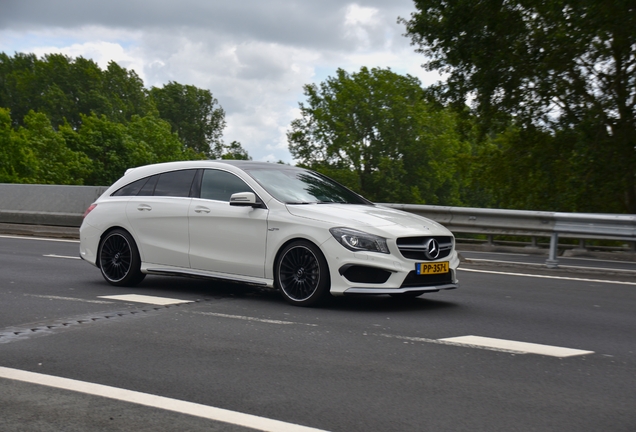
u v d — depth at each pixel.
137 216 8.45
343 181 54.94
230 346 5.34
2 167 62.94
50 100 99.00
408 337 5.71
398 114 56.06
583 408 3.84
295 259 7.21
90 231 8.86
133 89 109.94
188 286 8.67
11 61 110.69
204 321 6.34
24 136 65.81
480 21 22.83
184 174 8.38
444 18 23.47
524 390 4.18
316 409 3.80
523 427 3.52
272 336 5.71
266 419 3.62
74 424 3.54
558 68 23.47
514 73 23.48
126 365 4.75
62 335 5.72
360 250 6.79
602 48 22.94
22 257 11.92
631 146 23.58
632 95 23.55
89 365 4.75
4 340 5.52
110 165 75.25
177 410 3.76
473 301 7.75
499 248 16.02
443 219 14.88
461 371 4.63
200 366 4.73
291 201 7.50
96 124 75.69
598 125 23.55
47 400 3.94
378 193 57.22
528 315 6.89
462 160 33.12
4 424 3.54
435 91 25.19
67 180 70.38
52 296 7.75
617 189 23.88
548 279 9.91
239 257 7.59
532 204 30.36
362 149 56.44
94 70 105.56
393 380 4.39
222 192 7.93
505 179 30.84
